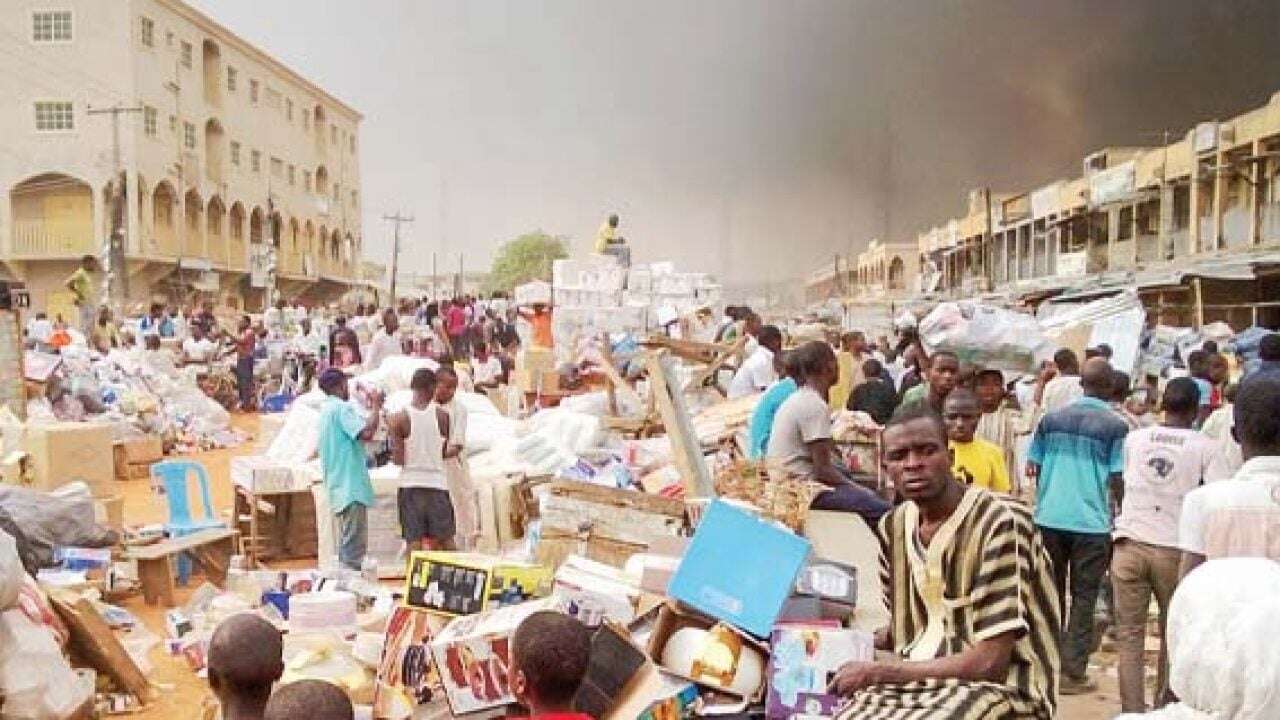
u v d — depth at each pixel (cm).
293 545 1096
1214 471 591
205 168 5128
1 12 4375
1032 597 358
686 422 825
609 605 513
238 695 366
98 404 1653
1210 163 3047
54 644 612
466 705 475
